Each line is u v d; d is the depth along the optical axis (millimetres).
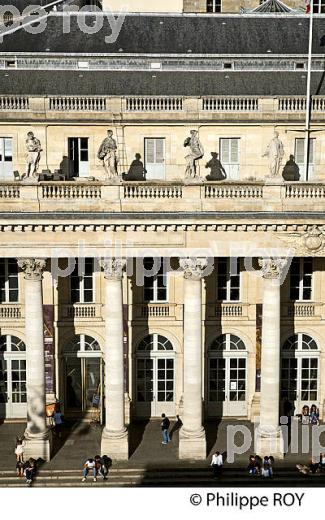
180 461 53500
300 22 67062
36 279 51219
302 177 57688
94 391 60344
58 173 56406
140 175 57125
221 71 61469
